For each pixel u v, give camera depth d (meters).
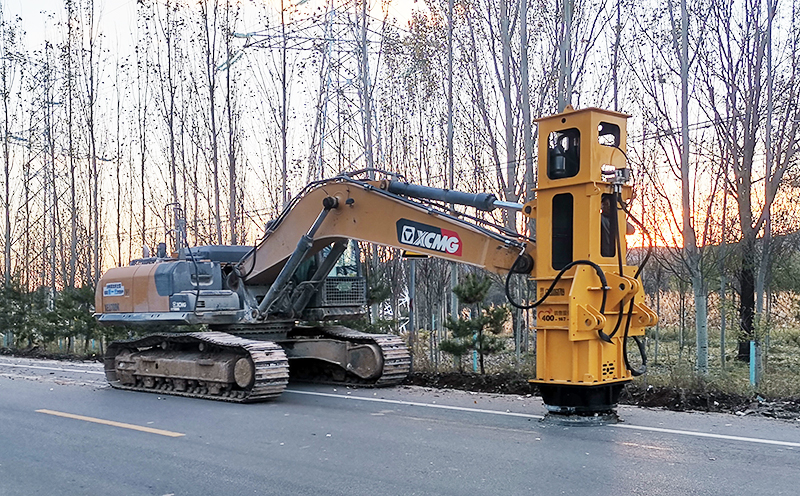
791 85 14.64
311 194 12.17
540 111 18.19
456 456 7.55
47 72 30.89
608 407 8.91
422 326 26.11
